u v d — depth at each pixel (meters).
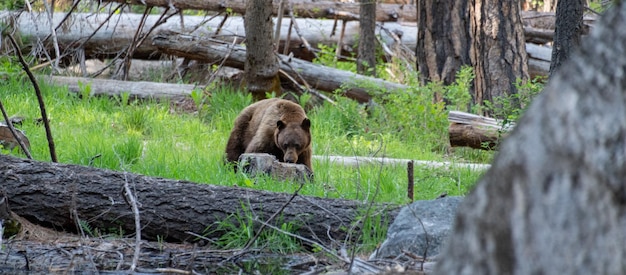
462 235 3.30
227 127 18.78
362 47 23.03
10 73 19.94
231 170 13.49
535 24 25.34
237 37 23.80
